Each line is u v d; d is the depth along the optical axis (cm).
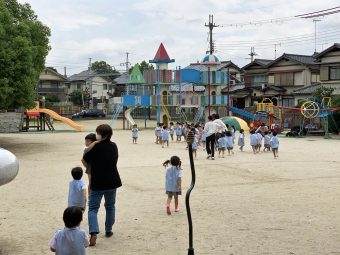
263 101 4597
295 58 4956
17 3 2419
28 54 2162
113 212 750
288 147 2486
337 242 713
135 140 2820
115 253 667
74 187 776
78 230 537
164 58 4172
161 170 1551
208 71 4278
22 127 4191
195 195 1100
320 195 1093
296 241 719
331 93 4025
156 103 4194
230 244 706
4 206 982
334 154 2098
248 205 983
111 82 8362
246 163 1753
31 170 1562
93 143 726
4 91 2042
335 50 4172
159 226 815
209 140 1905
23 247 695
